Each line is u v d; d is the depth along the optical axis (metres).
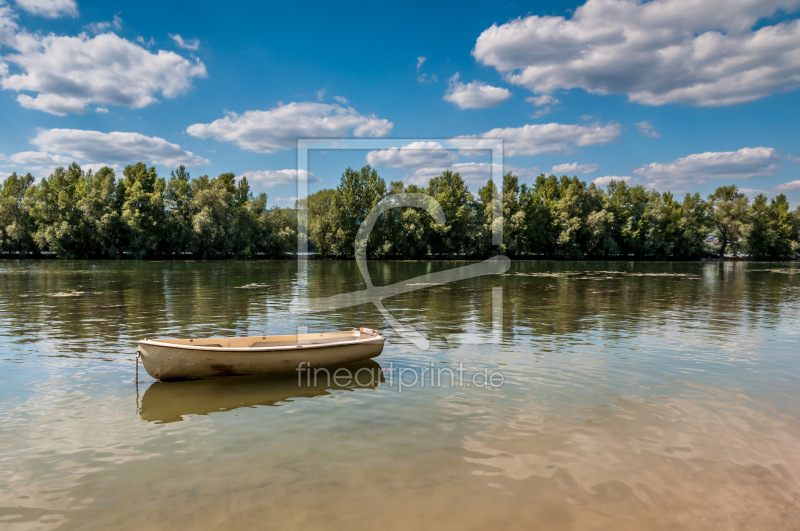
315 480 6.68
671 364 12.54
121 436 8.12
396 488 6.48
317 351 11.65
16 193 72.44
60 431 8.29
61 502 6.11
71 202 67.25
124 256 70.69
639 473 6.88
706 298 27.50
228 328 17.66
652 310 22.44
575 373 11.73
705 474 6.85
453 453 7.49
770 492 6.39
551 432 8.27
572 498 6.24
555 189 93.25
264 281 36.97
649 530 5.58
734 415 9.03
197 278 39.00
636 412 9.18
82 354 13.37
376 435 8.17
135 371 11.77
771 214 92.31
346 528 5.59
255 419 8.88
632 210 92.75
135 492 6.36
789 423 8.66
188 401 9.82
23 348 14.02
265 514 5.86
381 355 13.63
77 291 28.98
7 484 6.55
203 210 70.31
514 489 6.45
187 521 5.71
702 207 92.56
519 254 84.06
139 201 68.38
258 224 77.12
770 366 12.32
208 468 7.02
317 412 9.23
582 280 41.00
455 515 5.86
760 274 50.53
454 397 10.06
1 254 70.50
